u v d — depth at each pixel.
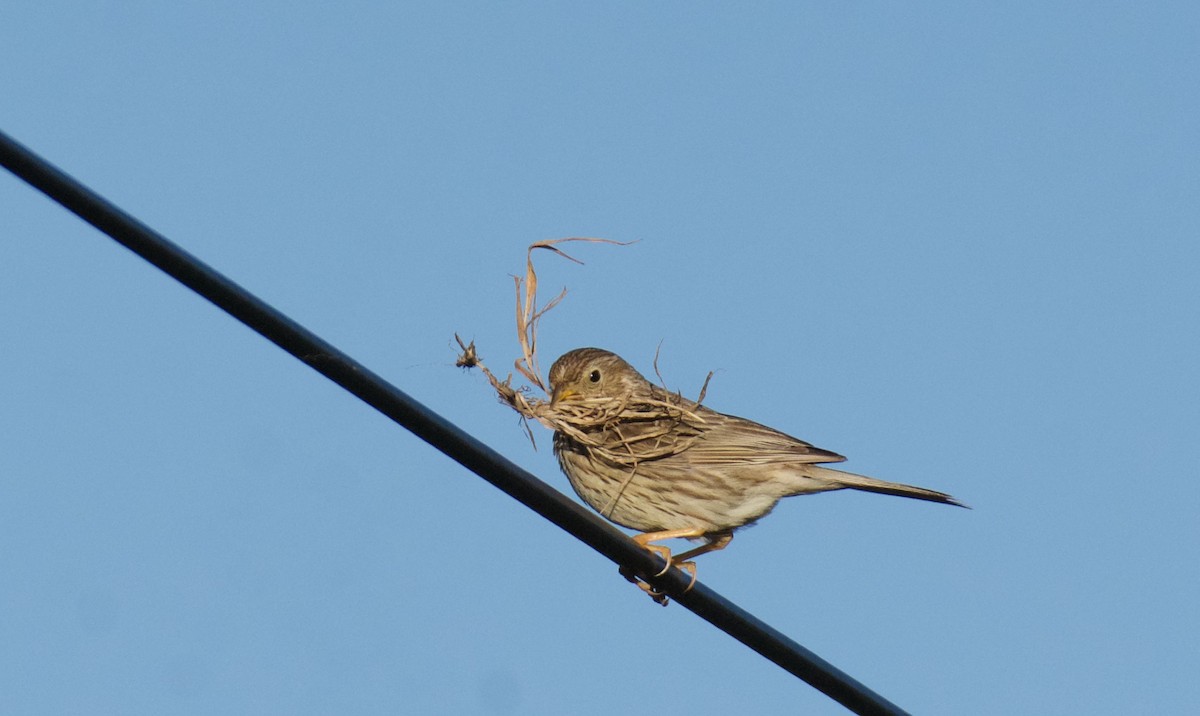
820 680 11.66
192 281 8.81
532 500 10.56
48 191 8.23
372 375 9.54
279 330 9.13
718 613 11.42
